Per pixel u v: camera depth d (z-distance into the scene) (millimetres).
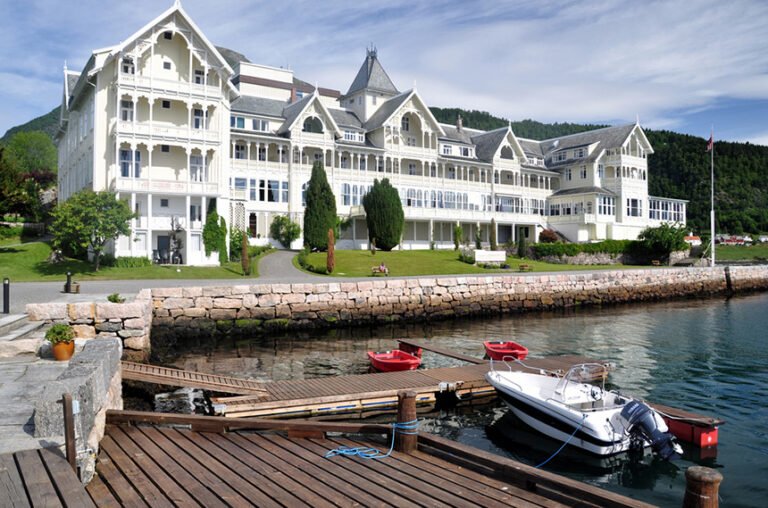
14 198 47312
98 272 40219
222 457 9781
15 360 14375
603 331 32094
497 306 39719
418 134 74500
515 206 81938
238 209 57156
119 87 45719
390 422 15484
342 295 33125
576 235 79062
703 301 49469
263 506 7754
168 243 49594
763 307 44500
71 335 14492
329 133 64312
